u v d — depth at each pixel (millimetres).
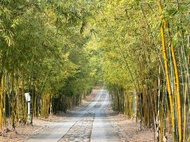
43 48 21875
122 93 58875
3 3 16469
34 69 27266
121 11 19281
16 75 30609
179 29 10211
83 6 18531
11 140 23516
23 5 19016
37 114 48094
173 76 13070
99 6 19016
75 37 29266
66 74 45469
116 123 39875
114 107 73875
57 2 17578
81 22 18844
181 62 13125
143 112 29312
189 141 10555
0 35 16750
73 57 52156
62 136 26484
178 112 12109
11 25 16797
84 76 65188
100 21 23375
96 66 64438
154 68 22562
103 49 30500
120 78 36562
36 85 41344
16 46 19500
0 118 26969
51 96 54531
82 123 40812
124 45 24484
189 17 8305
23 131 29516
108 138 24906
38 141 23203
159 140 19844
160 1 11359
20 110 34469
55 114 60281
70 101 81875
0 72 23672
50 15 19969
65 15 18094
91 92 149625
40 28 20109
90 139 24375
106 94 152125
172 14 8633
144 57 23797
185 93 13242
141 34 18562
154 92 22344
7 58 21047
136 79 28422
